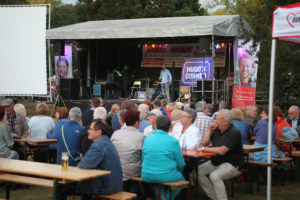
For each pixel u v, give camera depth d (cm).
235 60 1327
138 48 1952
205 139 557
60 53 1537
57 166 462
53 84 1719
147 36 1365
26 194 620
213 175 532
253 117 783
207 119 624
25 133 683
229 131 538
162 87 1689
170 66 1848
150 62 1895
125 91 1934
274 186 689
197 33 1261
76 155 557
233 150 543
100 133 452
